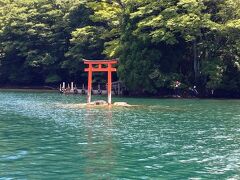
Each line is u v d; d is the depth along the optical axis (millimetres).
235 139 24234
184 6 58438
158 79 60812
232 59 62125
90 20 79375
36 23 86688
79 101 54000
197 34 59719
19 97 62125
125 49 63281
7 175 15562
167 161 18328
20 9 87625
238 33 59469
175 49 63875
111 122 31766
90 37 75312
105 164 17547
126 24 64812
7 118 34250
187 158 19016
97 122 31734
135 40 62719
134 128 28469
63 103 50250
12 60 90688
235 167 17375
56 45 85312
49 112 39375
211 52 62719
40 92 76938
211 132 26906
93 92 71500
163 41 61625
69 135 25203
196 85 62875
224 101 54438
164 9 61281
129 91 65812
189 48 65188
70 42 79375
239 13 59969
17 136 24719
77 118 34375
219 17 61844
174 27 58281
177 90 62812
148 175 15883
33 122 31594
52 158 18547
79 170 16453
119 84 66625
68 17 81500
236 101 54625
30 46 87438
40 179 15070
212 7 62000
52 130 27312
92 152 20031
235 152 20500
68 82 87688
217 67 59781
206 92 62844
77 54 77312
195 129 28188
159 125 30141
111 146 21656
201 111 40562
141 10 61094
